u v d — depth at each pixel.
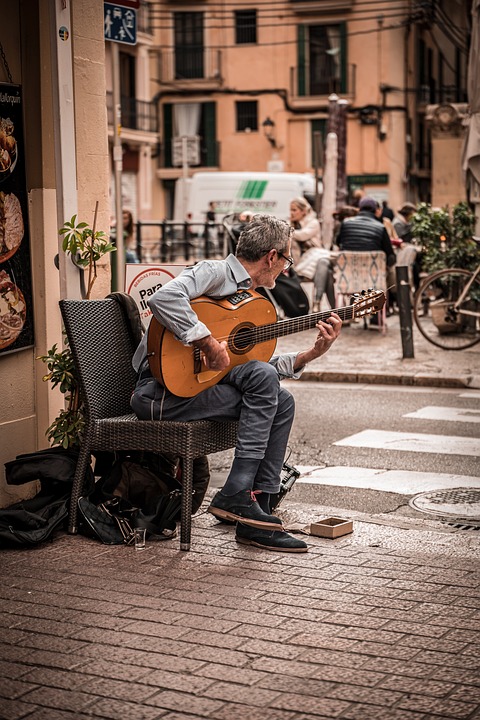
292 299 15.43
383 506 6.96
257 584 5.07
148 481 5.98
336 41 47.50
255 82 49.19
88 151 6.90
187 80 50.06
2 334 6.14
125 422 5.68
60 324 6.58
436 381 11.80
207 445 5.66
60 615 4.68
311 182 33.84
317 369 12.38
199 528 6.02
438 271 14.05
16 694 3.91
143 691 3.93
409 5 45.78
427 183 52.53
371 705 3.80
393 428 9.52
